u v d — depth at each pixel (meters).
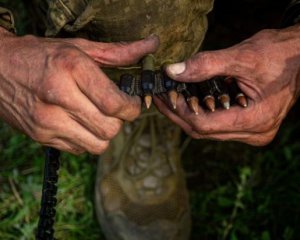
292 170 1.80
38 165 1.80
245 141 1.26
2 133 1.92
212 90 1.12
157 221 1.63
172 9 1.21
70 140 1.11
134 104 1.06
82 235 1.68
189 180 1.84
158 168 1.68
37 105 1.06
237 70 1.10
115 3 1.17
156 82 1.12
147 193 1.66
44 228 1.24
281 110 1.20
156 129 1.69
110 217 1.64
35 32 1.59
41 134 1.10
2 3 1.96
